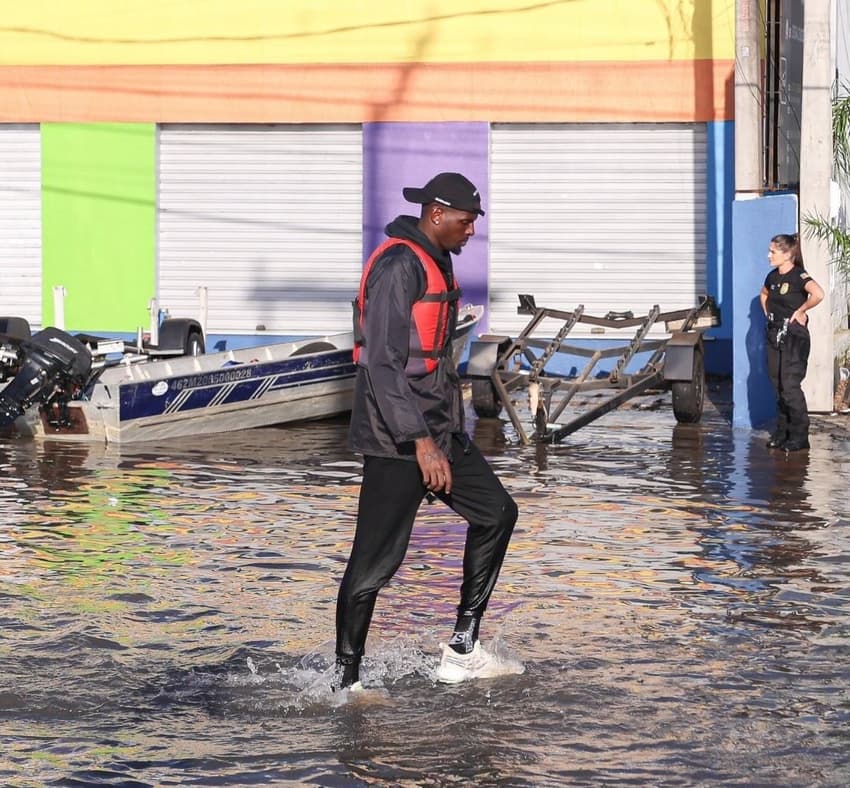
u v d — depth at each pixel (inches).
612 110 1153.4
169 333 992.9
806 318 732.7
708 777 273.4
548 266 1174.3
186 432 801.6
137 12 1190.9
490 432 824.9
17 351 770.2
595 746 290.0
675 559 468.8
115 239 1203.9
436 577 442.6
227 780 271.4
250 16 1179.9
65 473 655.8
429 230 320.2
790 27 1049.5
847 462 690.2
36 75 1203.9
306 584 432.1
